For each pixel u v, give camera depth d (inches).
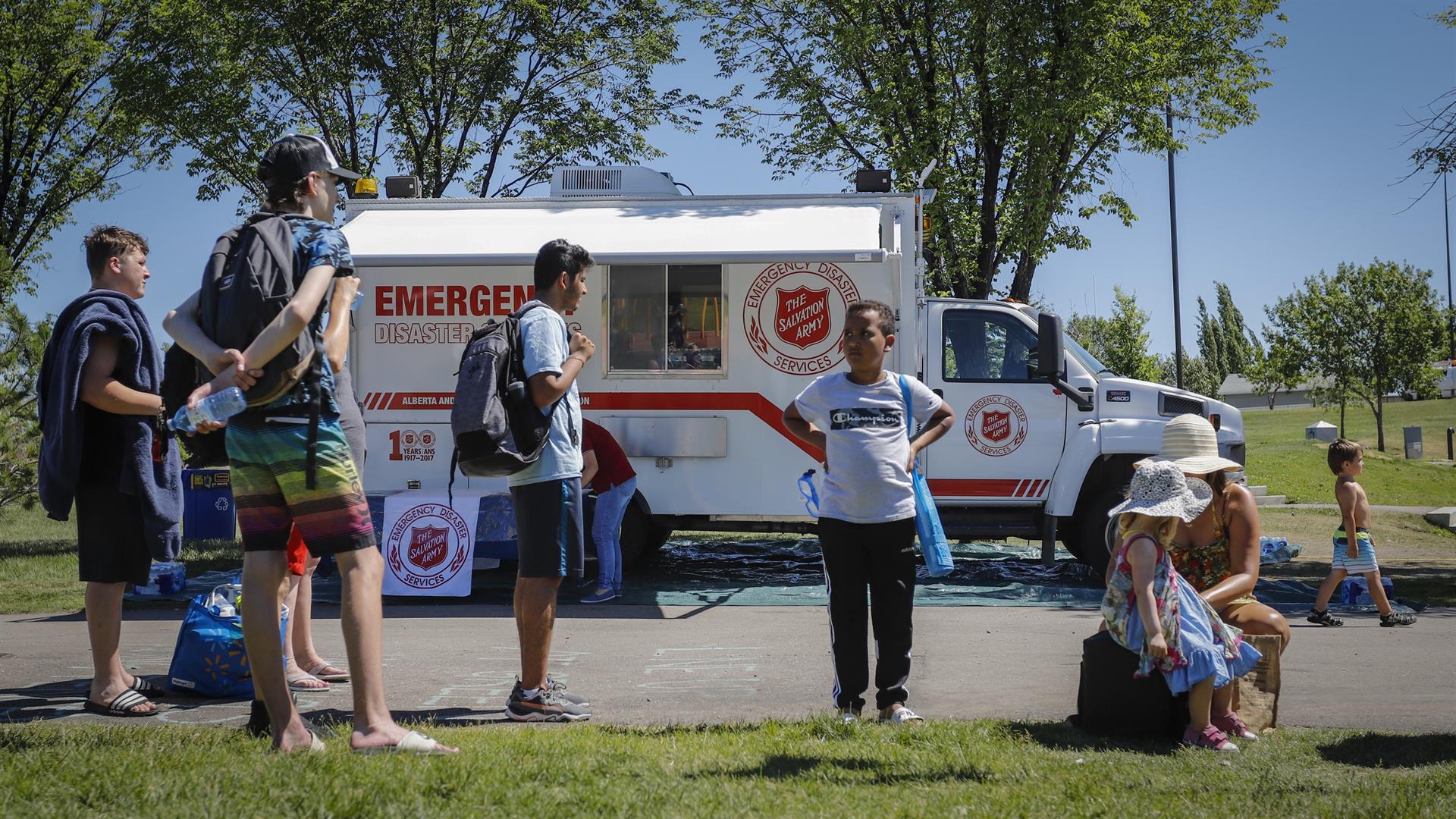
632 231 422.0
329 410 163.3
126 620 358.0
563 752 168.2
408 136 792.3
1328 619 348.8
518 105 805.2
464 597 401.1
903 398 213.6
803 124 795.4
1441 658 287.6
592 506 413.4
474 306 415.2
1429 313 1425.9
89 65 863.7
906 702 229.8
